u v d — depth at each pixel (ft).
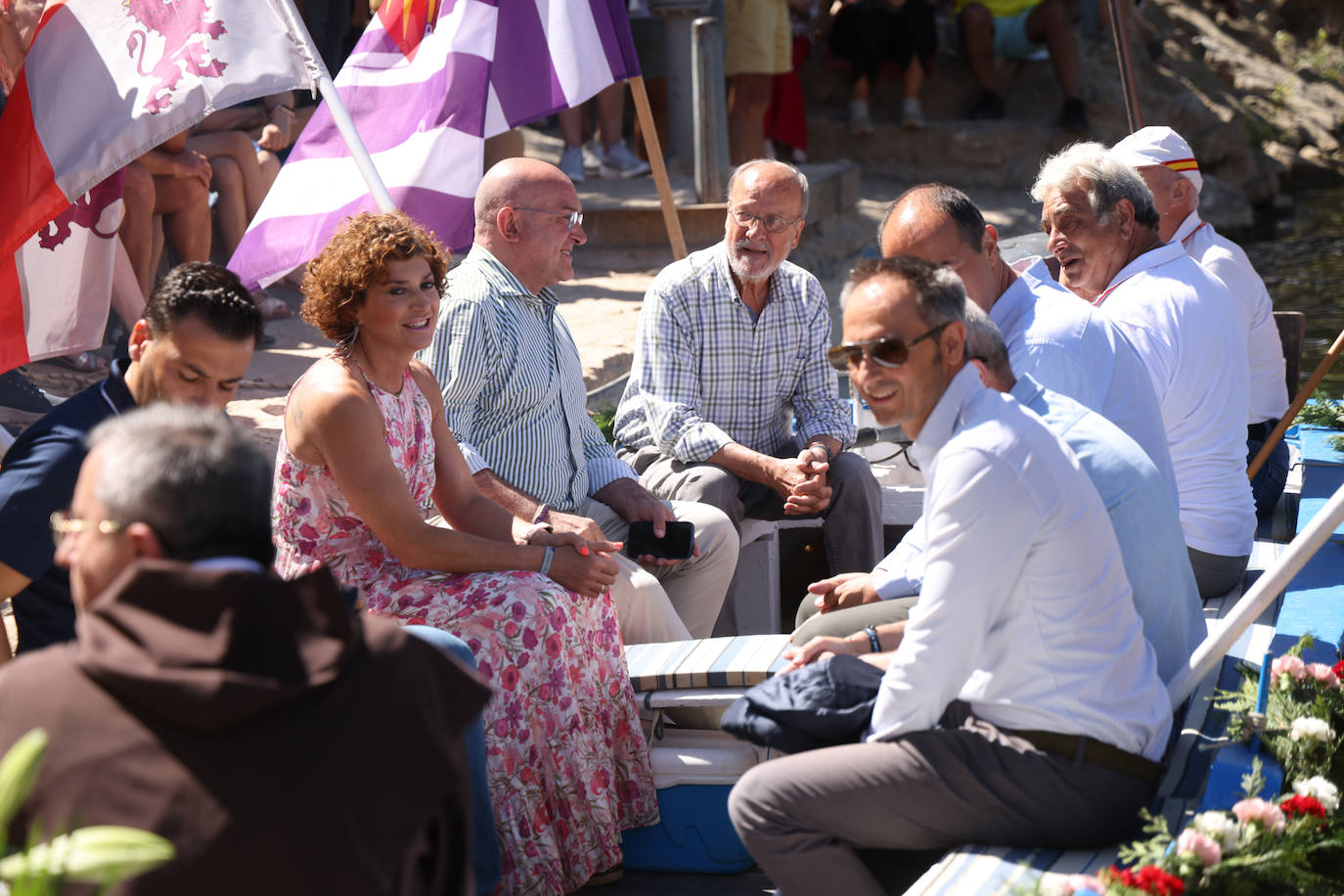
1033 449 9.91
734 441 18.21
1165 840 9.72
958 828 10.21
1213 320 15.67
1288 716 11.68
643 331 18.72
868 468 18.38
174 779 6.21
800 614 14.52
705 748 13.26
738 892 12.78
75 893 6.11
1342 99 72.13
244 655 6.37
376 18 18.52
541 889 12.17
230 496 6.80
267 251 17.92
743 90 45.32
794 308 18.74
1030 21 54.03
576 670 12.65
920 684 10.07
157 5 16.17
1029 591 9.96
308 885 6.24
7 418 21.72
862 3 53.42
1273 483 19.02
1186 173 18.70
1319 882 10.17
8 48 18.47
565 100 19.22
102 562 6.89
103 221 17.08
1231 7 74.79
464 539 12.77
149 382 10.80
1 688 6.48
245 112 30.32
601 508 17.13
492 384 15.92
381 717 6.63
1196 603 11.93
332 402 12.25
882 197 50.60
